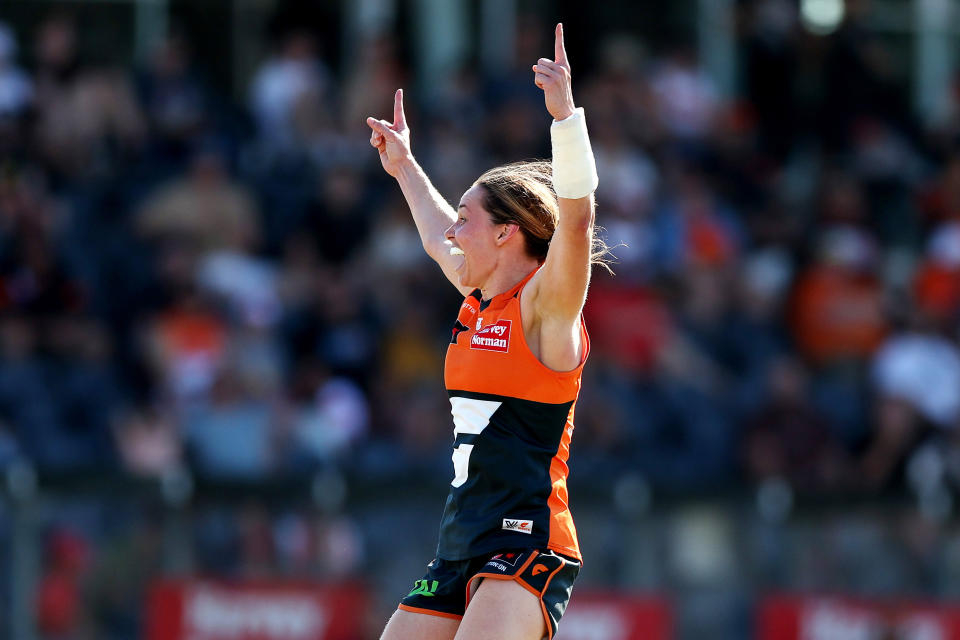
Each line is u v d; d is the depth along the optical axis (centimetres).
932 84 5516
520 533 1443
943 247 4256
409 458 3309
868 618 2986
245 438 3194
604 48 4684
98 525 2789
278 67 4328
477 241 1497
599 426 3369
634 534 2939
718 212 4228
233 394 3244
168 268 3625
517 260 1505
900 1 5478
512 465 1447
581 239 1384
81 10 4625
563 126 1368
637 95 4422
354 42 4781
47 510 2769
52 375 3284
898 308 4100
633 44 4769
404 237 3841
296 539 2856
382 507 2892
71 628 2759
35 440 3178
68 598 2762
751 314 3888
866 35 4853
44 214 3547
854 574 2994
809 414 3559
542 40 5025
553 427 1458
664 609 2922
